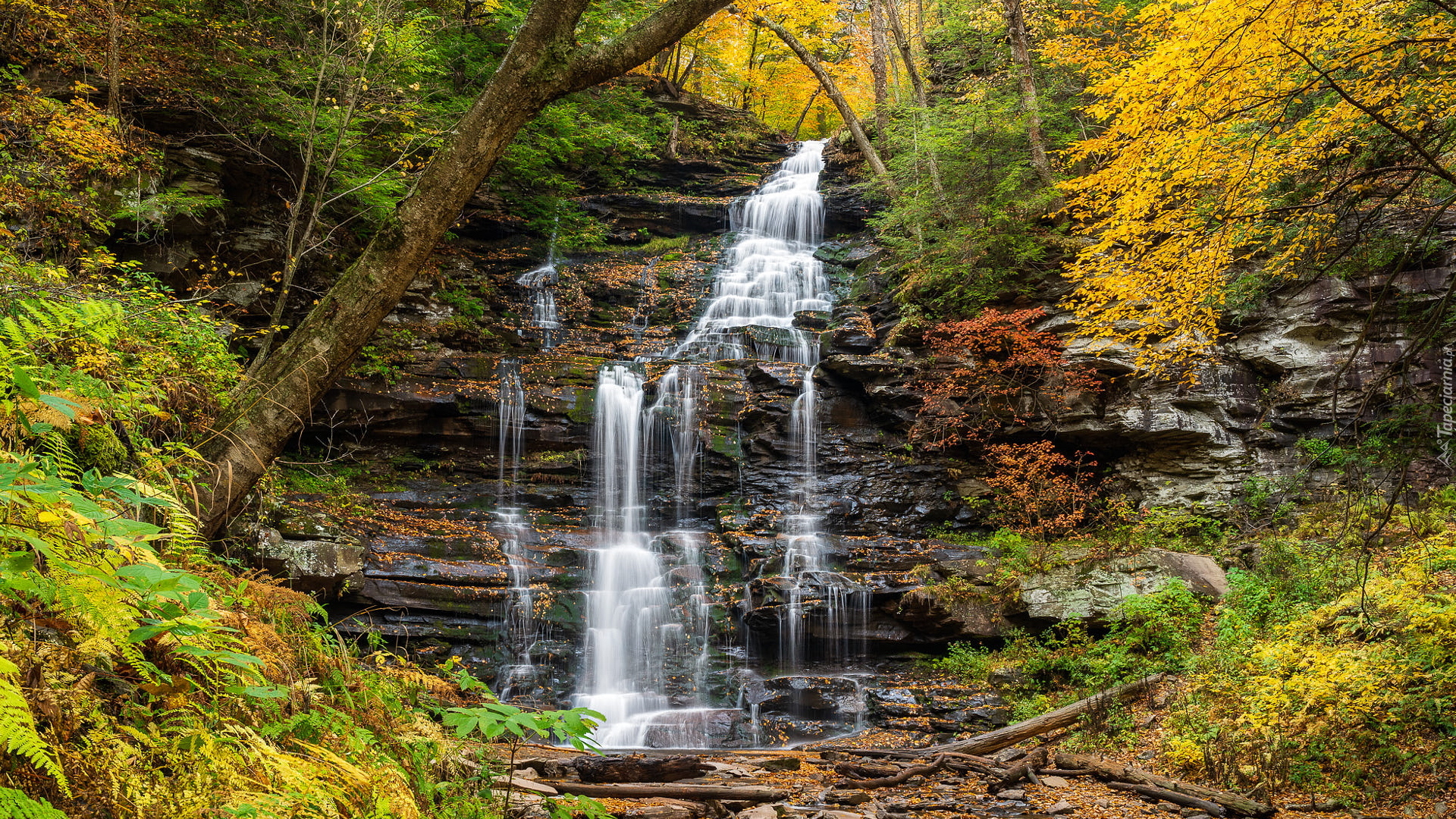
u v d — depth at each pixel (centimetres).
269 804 241
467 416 1845
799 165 3175
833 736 1391
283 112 1695
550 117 2534
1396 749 889
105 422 419
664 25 818
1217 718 1095
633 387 1973
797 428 1983
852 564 1677
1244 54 803
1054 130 2220
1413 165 870
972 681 1459
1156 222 956
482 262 2545
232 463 687
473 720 317
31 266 594
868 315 2245
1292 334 1759
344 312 766
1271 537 1570
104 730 226
